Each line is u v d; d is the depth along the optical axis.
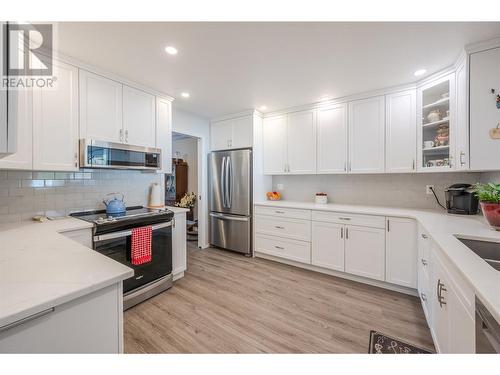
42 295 0.65
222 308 2.07
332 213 2.73
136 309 2.05
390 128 2.59
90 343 0.76
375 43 1.72
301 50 1.82
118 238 2.01
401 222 2.28
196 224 5.39
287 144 3.39
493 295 0.71
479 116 1.70
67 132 1.90
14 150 0.80
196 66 2.08
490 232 1.44
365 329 1.77
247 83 2.46
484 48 1.68
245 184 3.44
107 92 2.18
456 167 1.95
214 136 3.87
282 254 3.15
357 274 2.56
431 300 1.57
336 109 2.96
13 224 1.77
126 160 2.26
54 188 2.08
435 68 2.11
